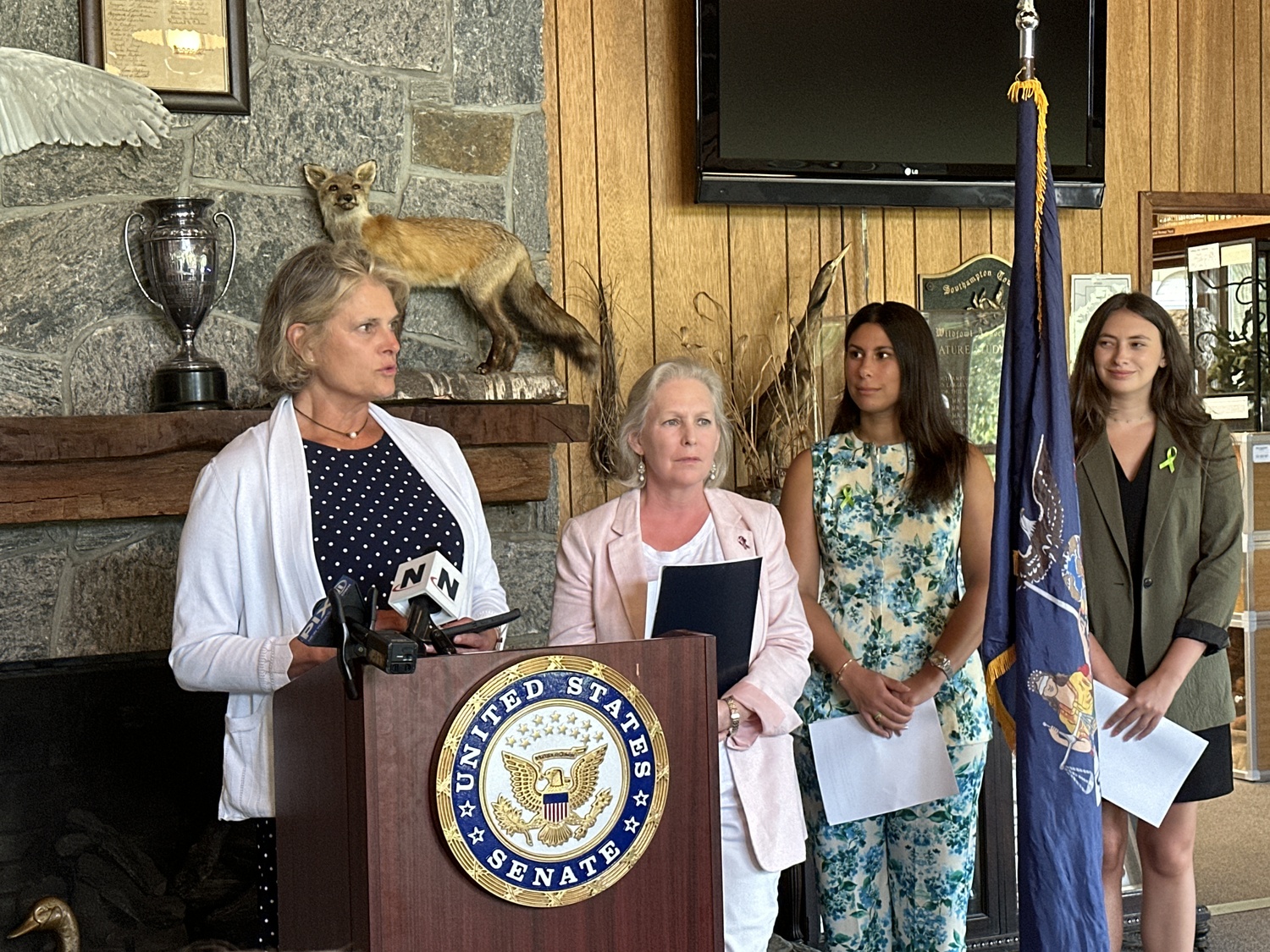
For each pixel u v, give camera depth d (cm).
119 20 270
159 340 276
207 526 172
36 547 262
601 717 116
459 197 298
